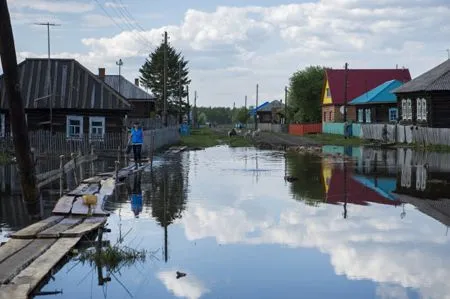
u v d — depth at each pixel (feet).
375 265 35.42
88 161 102.99
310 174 84.94
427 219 49.55
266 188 69.05
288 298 29.63
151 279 32.73
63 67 121.90
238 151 140.87
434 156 118.21
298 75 278.67
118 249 37.42
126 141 112.57
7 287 29.35
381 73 241.76
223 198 60.80
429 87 151.23
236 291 30.68
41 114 118.01
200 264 35.63
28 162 45.68
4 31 41.75
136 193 64.08
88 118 118.93
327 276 33.22
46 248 37.29
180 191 65.98
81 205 52.11
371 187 69.87
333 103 234.17
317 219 49.34
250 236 42.91
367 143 165.27
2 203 56.39
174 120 235.61
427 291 30.66
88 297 29.86
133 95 211.61
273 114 374.63
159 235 43.11
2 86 118.93
